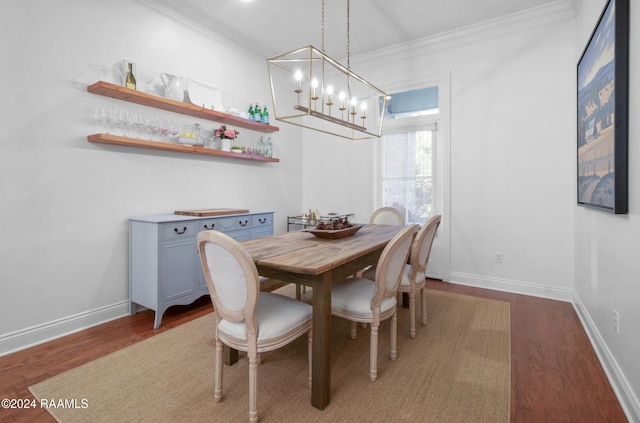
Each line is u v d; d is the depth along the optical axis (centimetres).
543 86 330
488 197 361
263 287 236
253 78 415
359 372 192
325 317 161
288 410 159
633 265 158
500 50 351
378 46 409
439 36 376
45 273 236
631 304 159
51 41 237
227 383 182
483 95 362
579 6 291
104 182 269
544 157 331
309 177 498
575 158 313
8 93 217
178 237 275
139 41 292
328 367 164
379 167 437
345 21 348
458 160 377
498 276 358
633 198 159
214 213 309
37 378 187
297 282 169
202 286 298
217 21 346
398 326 260
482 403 163
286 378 187
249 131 412
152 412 157
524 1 311
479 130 364
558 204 325
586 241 262
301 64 464
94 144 262
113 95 267
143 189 297
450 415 155
